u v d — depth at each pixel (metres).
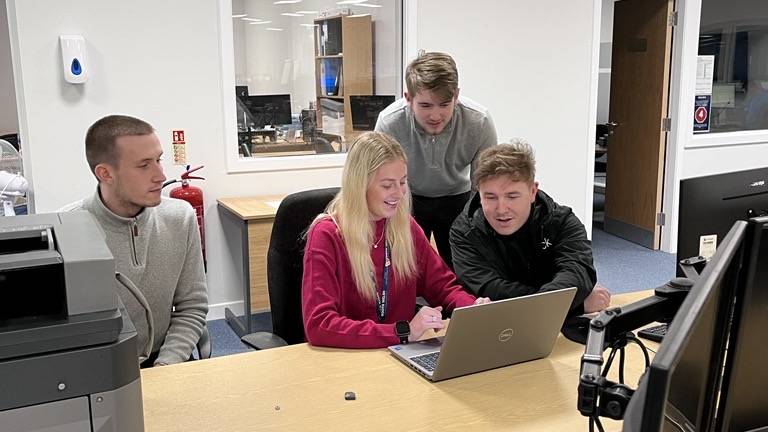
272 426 1.35
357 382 1.55
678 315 0.73
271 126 4.25
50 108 3.57
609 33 7.43
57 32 3.53
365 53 4.50
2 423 0.96
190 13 3.81
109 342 1.01
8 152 3.55
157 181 1.91
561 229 2.03
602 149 6.96
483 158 1.96
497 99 4.71
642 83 5.62
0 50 5.74
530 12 4.69
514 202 1.92
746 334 1.04
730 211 1.79
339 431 1.33
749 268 1.01
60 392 0.99
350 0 4.43
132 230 1.95
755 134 5.73
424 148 2.65
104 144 1.85
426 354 1.68
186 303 2.12
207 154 3.98
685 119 5.38
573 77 4.92
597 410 0.90
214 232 4.07
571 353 1.72
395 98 4.55
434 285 2.07
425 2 4.37
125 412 1.04
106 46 3.64
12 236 1.14
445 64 2.36
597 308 2.00
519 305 1.53
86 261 1.01
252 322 4.02
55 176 3.64
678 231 1.72
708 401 0.99
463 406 1.43
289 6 4.29
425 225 2.86
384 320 1.96
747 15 5.62
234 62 3.98
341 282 1.88
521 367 1.63
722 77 5.63
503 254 2.06
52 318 1.01
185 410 1.41
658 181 5.53
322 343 1.76
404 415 1.39
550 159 4.97
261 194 4.16
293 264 2.09
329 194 2.14
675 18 5.28
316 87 4.43
